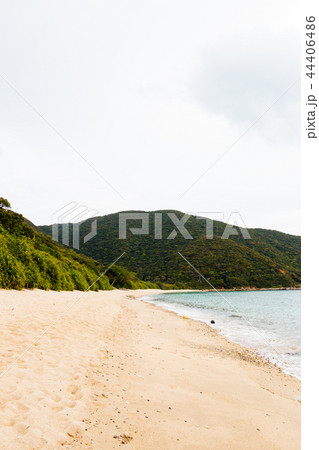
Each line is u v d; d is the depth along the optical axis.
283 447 2.57
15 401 2.62
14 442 2.03
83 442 2.23
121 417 2.76
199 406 3.34
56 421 2.45
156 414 2.95
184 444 2.43
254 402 3.70
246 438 2.68
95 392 3.25
